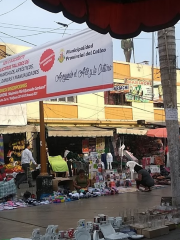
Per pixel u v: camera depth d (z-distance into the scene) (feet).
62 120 58.95
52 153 59.41
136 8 17.07
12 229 22.34
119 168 59.26
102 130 58.39
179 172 24.80
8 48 54.80
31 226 23.07
